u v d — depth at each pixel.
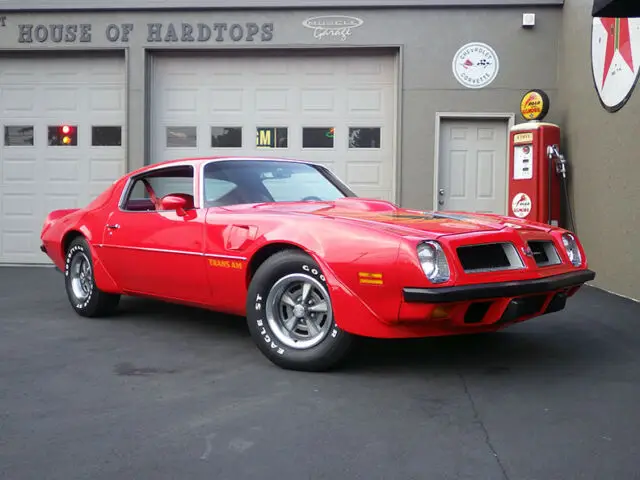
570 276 3.84
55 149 9.88
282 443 2.72
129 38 9.49
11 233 9.94
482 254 3.55
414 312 3.35
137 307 5.98
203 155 9.69
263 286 3.84
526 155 8.39
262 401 3.28
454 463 2.52
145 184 5.14
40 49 9.61
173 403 3.26
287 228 3.80
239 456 2.59
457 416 3.05
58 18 9.57
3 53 9.76
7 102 9.90
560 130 8.84
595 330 4.95
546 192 8.29
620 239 6.69
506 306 3.50
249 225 4.01
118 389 3.50
